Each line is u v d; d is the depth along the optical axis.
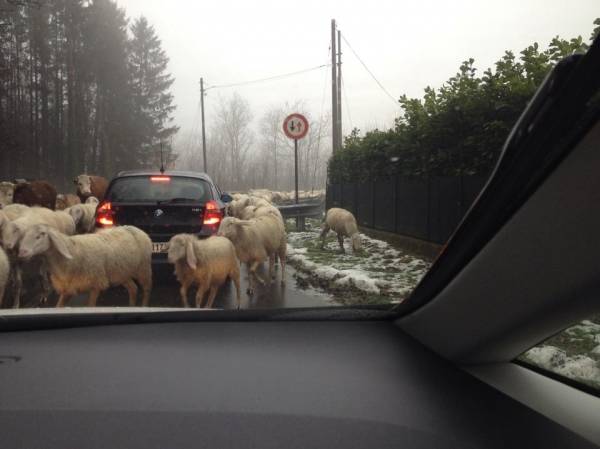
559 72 1.15
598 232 1.28
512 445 1.24
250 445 1.21
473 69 8.89
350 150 16.66
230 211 13.72
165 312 2.11
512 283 1.48
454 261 1.64
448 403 1.43
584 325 1.66
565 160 1.23
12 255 6.71
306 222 21.09
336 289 7.40
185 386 1.49
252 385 1.51
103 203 7.46
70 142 61.38
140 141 68.12
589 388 1.57
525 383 1.61
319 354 1.75
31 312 2.23
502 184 1.37
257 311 2.14
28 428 1.25
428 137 9.88
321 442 1.24
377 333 1.96
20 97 58.44
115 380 1.52
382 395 1.47
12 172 49.75
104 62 63.16
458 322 1.69
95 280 5.71
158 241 7.33
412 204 10.98
